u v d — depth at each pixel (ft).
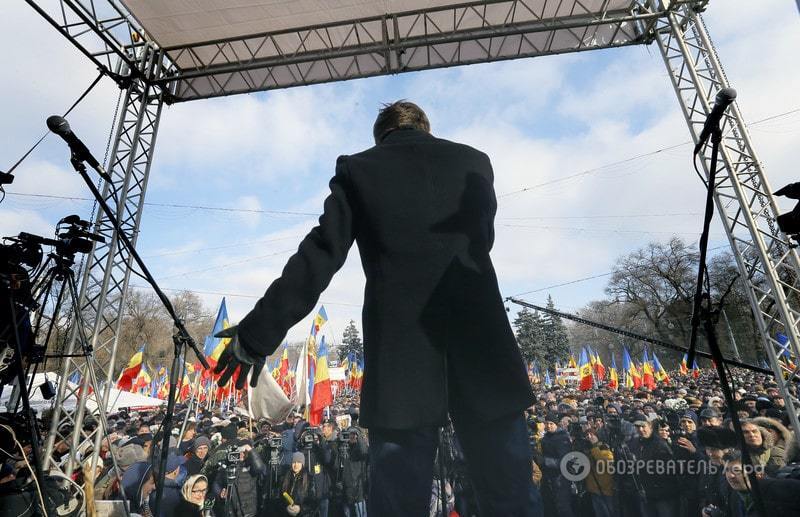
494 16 28.30
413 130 3.89
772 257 22.15
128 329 132.67
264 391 35.29
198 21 26.91
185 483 21.18
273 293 3.22
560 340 189.57
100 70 25.85
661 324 130.31
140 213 26.73
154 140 28.37
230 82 30.58
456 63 29.58
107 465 27.09
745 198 22.82
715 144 5.41
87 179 10.18
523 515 3.00
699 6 25.26
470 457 3.18
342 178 3.53
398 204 3.31
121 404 51.88
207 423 40.27
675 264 123.34
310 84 30.60
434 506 12.50
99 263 24.62
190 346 10.73
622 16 27.91
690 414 28.14
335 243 3.29
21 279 10.79
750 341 104.78
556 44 28.91
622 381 90.99
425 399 2.93
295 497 25.59
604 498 23.39
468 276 3.23
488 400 3.02
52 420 22.08
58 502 12.29
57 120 9.45
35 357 11.94
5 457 10.12
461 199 3.45
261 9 26.61
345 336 206.08
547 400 40.88
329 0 26.40
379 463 3.01
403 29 28.94
